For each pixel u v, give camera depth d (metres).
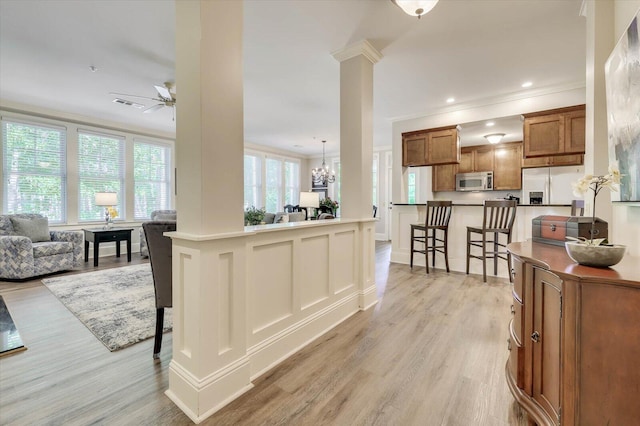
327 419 1.42
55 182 5.07
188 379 1.47
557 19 2.44
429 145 4.83
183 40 1.51
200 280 1.43
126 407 1.50
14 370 1.83
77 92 4.05
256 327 1.84
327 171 8.20
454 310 2.84
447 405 1.52
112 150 5.75
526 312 1.41
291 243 2.11
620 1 1.83
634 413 0.96
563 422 1.09
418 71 3.39
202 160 1.45
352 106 2.91
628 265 1.18
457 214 4.46
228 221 1.58
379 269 4.57
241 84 1.64
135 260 5.25
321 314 2.37
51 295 3.27
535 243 1.81
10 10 2.32
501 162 6.42
